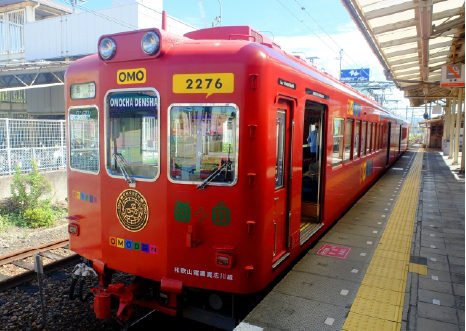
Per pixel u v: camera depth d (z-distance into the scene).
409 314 3.65
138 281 3.80
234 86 3.23
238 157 3.27
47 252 6.59
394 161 19.22
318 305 3.73
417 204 8.91
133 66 3.51
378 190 10.88
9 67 13.12
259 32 4.44
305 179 6.25
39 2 20.25
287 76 3.78
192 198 3.38
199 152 3.36
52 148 11.14
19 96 19.92
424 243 5.91
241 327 3.28
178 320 4.42
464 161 15.37
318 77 5.02
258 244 3.38
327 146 5.59
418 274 4.64
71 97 4.14
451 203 9.09
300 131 4.29
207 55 3.29
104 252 3.89
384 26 8.39
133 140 3.60
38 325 4.33
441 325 3.48
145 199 3.55
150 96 3.46
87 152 3.99
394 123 17.80
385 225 6.94
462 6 7.56
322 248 5.54
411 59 11.74
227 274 3.37
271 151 3.45
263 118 3.29
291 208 4.16
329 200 5.94
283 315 3.52
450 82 10.63
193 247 3.42
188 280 3.47
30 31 18.95
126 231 3.70
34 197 9.20
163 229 3.50
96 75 3.77
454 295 4.09
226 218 3.33
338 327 3.33
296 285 4.20
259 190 3.33
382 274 4.58
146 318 4.55
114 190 3.73
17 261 6.10
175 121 3.38
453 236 6.30
